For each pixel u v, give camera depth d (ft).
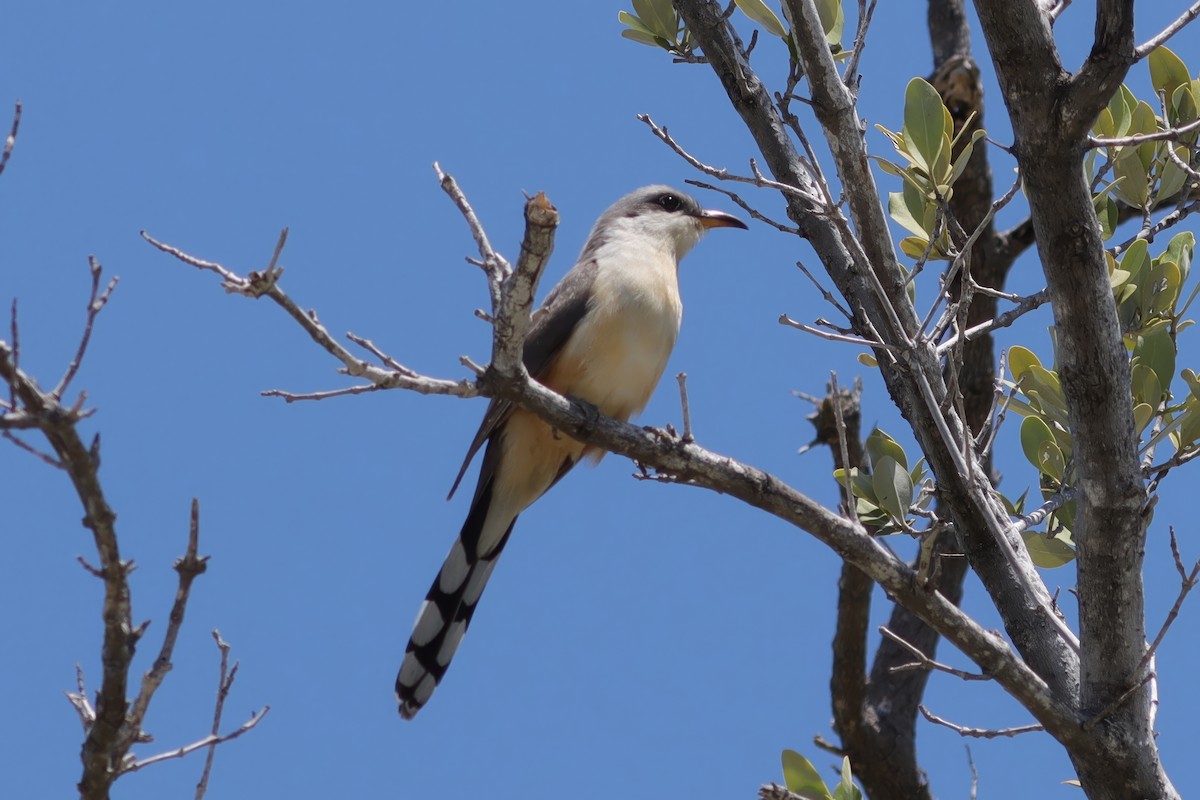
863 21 31.58
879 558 28.89
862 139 30.07
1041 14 24.64
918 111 32.01
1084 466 27.12
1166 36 24.20
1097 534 27.45
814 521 29.09
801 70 33.40
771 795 27.96
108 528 20.62
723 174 29.01
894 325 28.55
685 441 29.35
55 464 20.16
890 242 30.99
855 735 48.21
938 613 28.55
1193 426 29.55
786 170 36.83
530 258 25.34
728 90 37.96
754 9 34.47
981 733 29.14
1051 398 30.78
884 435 34.65
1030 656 30.83
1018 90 24.85
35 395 19.65
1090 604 28.07
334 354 23.79
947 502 31.86
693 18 37.73
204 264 22.38
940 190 31.60
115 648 21.31
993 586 31.63
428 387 25.76
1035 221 25.94
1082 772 28.96
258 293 22.58
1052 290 26.22
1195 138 33.40
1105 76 24.12
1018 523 31.65
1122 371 26.43
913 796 48.34
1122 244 32.55
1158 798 28.40
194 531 21.63
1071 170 25.17
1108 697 28.48
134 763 22.44
